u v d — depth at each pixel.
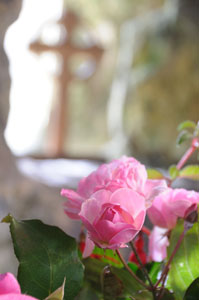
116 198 0.46
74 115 6.26
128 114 4.32
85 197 0.49
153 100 4.20
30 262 0.48
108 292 0.52
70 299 0.49
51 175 2.78
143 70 4.30
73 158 3.76
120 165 0.49
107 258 0.58
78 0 5.72
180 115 4.13
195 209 0.52
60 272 0.49
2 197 2.26
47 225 0.50
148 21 4.44
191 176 0.61
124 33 4.70
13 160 2.33
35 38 4.07
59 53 4.05
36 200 2.36
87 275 0.55
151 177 0.60
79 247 0.56
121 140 4.34
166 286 0.55
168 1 4.41
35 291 0.48
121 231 0.45
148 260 0.60
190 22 4.15
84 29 4.16
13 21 2.35
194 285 0.49
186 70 4.13
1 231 2.16
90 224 0.46
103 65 5.79
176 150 4.04
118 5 5.52
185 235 0.53
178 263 0.53
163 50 4.23
